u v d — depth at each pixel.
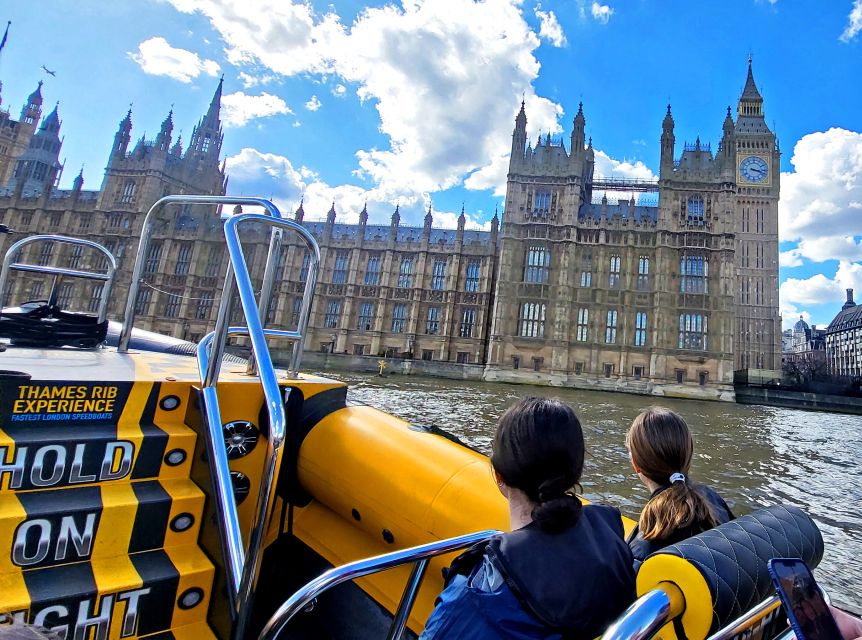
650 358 58.25
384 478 2.86
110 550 2.28
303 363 60.72
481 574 1.48
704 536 1.82
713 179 60.97
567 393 50.09
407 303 70.31
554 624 1.33
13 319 4.15
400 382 45.25
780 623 1.87
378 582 2.90
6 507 2.10
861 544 9.07
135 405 2.65
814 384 64.12
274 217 3.30
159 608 2.28
